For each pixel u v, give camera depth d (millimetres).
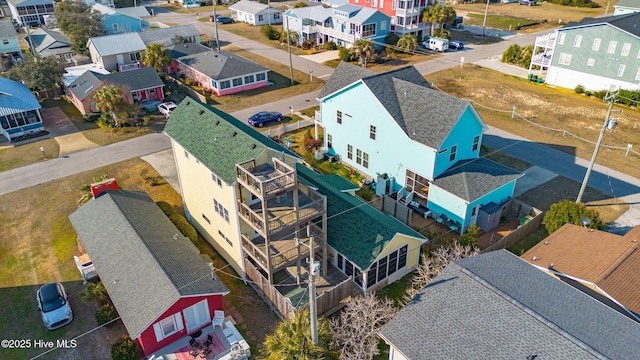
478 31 80938
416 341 16641
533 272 19609
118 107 44938
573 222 26547
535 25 84062
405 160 31656
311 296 15734
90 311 23766
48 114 49031
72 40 66500
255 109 49719
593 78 52219
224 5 108875
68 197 34031
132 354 20641
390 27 71125
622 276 20000
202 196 27344
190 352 21172
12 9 90688
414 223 30578
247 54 69812
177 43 68562
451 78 57969
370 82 32750
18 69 52000
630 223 29922
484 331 16047
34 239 29594
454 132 29656
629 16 52969
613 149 39875
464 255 25094
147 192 34531
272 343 18453
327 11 72812
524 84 56281
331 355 18234
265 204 20797
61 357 21312
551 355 14648
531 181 35094
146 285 21672
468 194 28297
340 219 25922
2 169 38094
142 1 113750
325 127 38375
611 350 14609
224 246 26906
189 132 27453
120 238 24984
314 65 64250
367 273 23562
